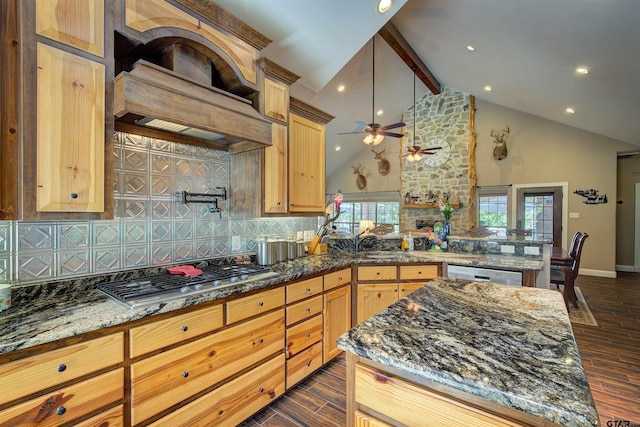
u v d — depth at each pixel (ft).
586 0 8.15
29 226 4.96
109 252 5.90
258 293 6.24
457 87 23.75
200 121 5.55
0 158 3.92
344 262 8.91
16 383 3.33
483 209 24.06
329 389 7.38
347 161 32.07
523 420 2.34
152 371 4.53
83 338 3.84
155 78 5.05
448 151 24.98
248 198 7.84
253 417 6.34
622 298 15.26
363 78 21.09
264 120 6.79
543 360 2.79
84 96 4.54
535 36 11.25
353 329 3.54
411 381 2.89
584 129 20.57
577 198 20.89
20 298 4.80
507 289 5.24
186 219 7.22
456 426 2.60
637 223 22.12
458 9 11.95
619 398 7.02
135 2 5.10
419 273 9.66
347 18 9.07
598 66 11.45
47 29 4.23
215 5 6.07
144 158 6.45
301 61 10.09
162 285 5.48
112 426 4.10
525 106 20.85
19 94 4.03
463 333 3.40
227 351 5.63
